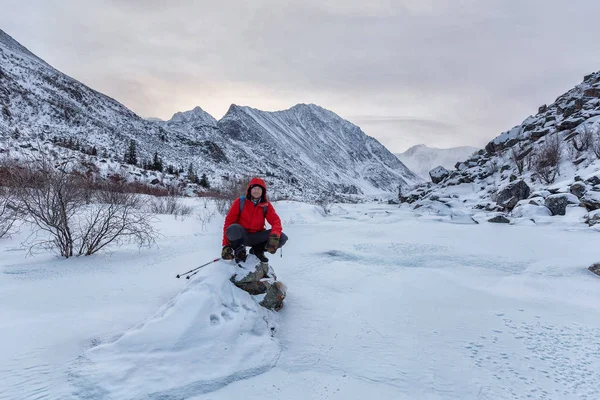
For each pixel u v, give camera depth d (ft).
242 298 11.16
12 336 9.21
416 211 72.23
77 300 12.68
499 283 16.84
